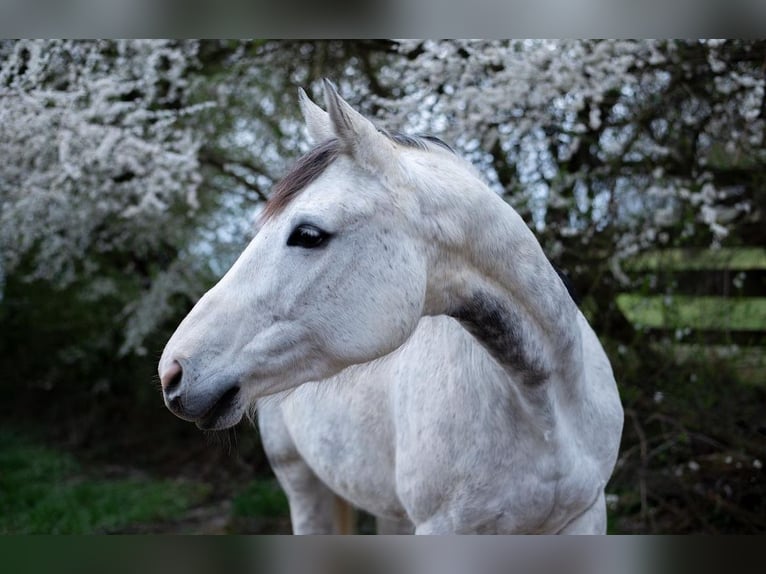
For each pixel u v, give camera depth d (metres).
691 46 3.72
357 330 1.57
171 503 4.62
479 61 3.55
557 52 3.54
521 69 3.53
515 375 1.71
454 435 1.83
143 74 3.96
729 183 4.06
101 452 5.61
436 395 1.88
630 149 3.96
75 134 3.73
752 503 3.78
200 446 5.58
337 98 1.52
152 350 5.66
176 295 5.51
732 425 3.86
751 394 4.01
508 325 1.67
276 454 2.97
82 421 5.91
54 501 4.58
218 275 5.22
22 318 6.18
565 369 1.78
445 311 1.67
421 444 1.89
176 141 4.31
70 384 6.20
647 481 3.88
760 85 3.59
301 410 2.50
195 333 1.53
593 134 4.03
